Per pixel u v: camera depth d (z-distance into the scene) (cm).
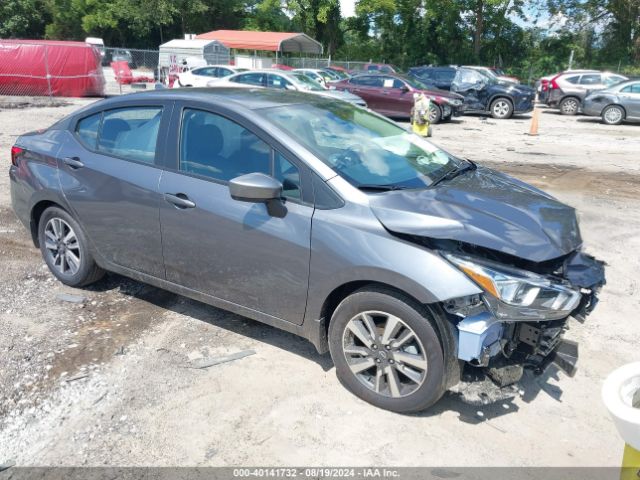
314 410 310
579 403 322
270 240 324
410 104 1805
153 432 292
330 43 4734
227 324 406
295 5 4631
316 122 369
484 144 1341
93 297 444
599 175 970
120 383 331
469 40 4166
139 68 3030
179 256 371
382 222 294
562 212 331
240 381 336
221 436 289
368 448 282
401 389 304
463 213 302
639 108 1794
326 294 312
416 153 390
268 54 4606
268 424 299
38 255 531
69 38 5953
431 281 273
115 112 409
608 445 288
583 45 4022
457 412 311
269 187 305
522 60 4081
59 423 297
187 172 363
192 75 2177
